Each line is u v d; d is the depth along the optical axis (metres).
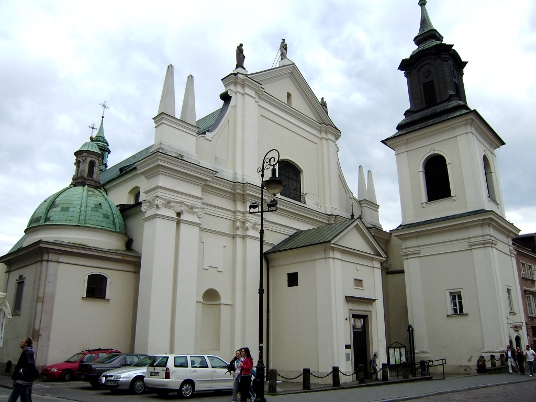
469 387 16.44
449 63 30.58
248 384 12.23
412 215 29.58
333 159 30.38
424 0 33.38
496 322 24.42
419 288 27.83
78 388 15.93
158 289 19.02
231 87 25.45
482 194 26.81
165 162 20.20
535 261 38.00
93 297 19.94
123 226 22.72
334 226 23.53
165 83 21.69
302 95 29.91
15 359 19.36
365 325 22.81
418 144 30.33
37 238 20.98
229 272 22.53
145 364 15.61
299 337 21.61
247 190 23.52
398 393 15.02
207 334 21.34
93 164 25.52
